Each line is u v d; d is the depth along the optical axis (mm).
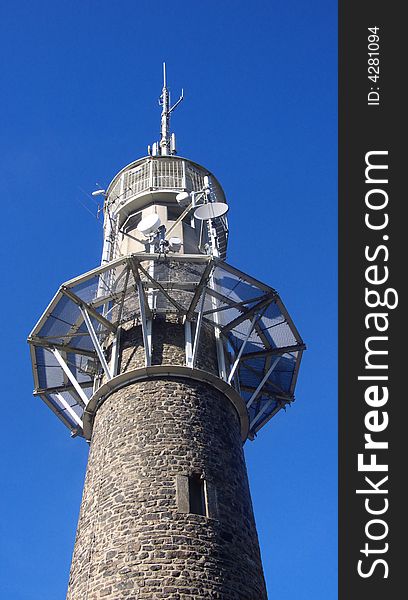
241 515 17391
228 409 19734
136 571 15336
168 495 16734
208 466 17703
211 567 15680
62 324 21938
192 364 19812
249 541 17094
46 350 22438
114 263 20969
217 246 25203
